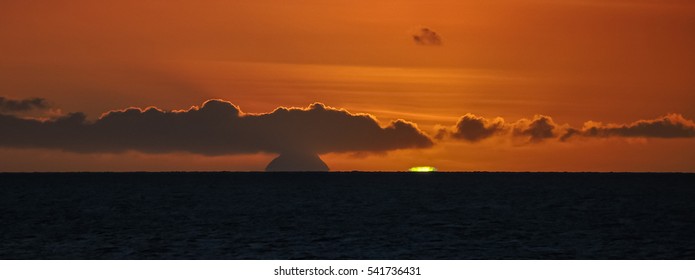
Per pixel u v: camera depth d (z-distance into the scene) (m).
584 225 199.88
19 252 151.75
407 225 198.38
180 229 188.88
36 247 158.12
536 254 150.62
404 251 153.62
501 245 162.12
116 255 147.88
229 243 163.12
